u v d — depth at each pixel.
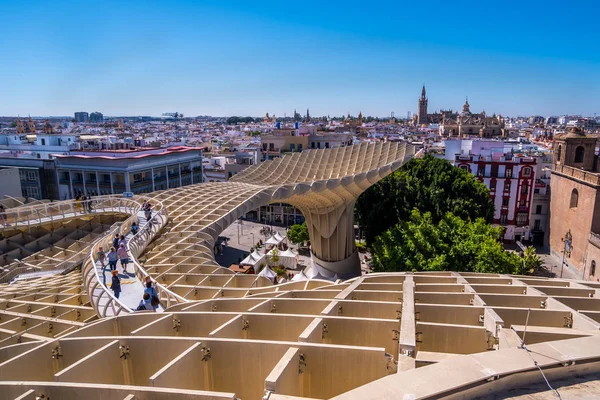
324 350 11.70
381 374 11.29
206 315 15.54
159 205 44.78
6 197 62.66
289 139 107.56
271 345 12.10
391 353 13.44
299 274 53.50
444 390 8.15
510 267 38.00
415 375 8.65
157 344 12.93
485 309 15.46
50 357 13.38
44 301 24.25
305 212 57.22
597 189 52.69
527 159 70.81
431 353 11.92
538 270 58.56
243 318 14.91
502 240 73.75
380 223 57.06
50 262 38.06
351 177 47.38
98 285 23.02
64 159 82.56
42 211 46.78
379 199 60.06
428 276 22.72
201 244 33.66
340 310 16.31
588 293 19.06
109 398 9.95
